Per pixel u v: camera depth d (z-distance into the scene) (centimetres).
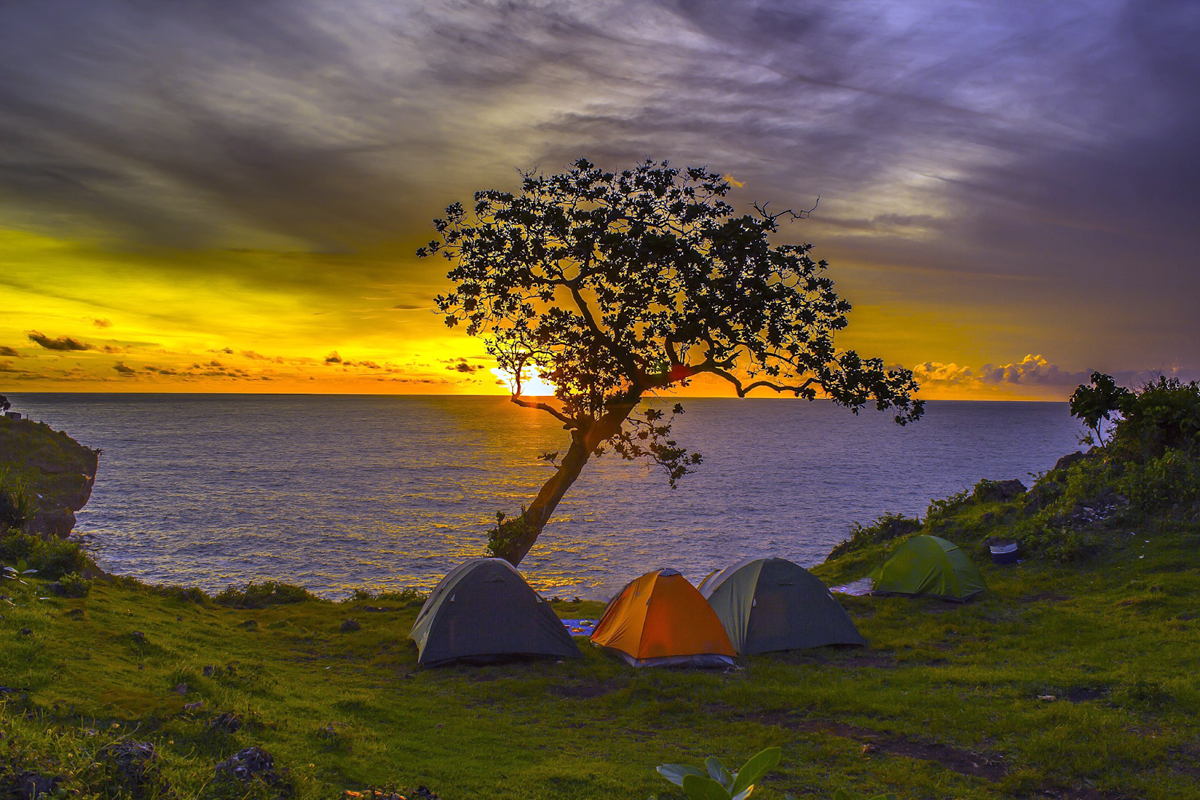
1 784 495
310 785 673
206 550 5000
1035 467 10531
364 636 1609
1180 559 1806
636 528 5903
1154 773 851
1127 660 1279
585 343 2256
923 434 19850
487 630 1405
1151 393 2338
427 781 803
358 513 6831
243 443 15650
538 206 2186
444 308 2264
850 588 2131
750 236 1991
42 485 2644
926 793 827
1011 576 1983
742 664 1401
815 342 2172
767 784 849
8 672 849
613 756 934
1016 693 1148
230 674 1073
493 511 7025
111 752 588
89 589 1498
